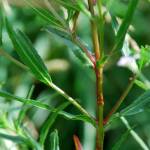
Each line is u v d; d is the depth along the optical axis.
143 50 0.40
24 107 0.46
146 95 0.43
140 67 0.42
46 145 0.94
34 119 1.10
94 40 0.41
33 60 0.41
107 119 0.43
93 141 1.15
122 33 0.38
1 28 0.41
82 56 0.44
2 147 0.63
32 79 1.20
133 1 0.37
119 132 1.16
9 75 1.19
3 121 0.47
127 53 0.44
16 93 1.17
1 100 0.59
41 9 0.40
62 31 0.45
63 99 1.21
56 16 0.41
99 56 0.41
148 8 1.21
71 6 0.38
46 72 0.41
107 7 0.38
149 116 1.14
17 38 0.40
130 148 1.12
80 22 1.20
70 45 0.44
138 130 1.14
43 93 1.21
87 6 0.40
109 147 1.17
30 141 0.45
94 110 1.20
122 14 0.43
